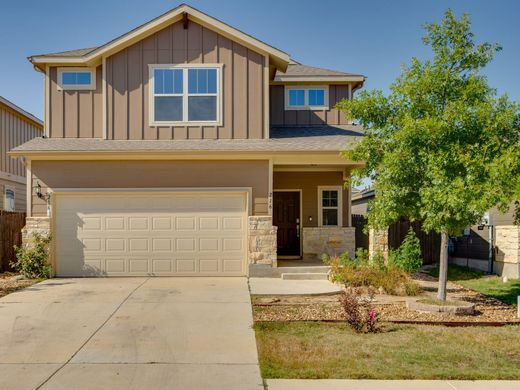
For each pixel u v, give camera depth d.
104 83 13.16
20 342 6.62
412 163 8.38
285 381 5.26
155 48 13.25
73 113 13.76
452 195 7.54
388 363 5.81
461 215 7.80
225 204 12.59
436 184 7.91
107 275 12.45
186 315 8.18
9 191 19.16
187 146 12.45
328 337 6.95
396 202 8.60
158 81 13.24
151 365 5.75
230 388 5.06
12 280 11.70
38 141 13.12
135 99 13.20
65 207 12.47
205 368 5.66
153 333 7.09
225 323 7.69
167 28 13.30
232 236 12.59
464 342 6.75
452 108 8.24
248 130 13.25
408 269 12.00
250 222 12.41
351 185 10.06
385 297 10.07
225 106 13.23
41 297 9.62
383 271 11.05
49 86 13.79
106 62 13.20
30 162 12.36
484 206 7.28
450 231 8.52
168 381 5.24
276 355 6.08
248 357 6.06
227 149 12.05
